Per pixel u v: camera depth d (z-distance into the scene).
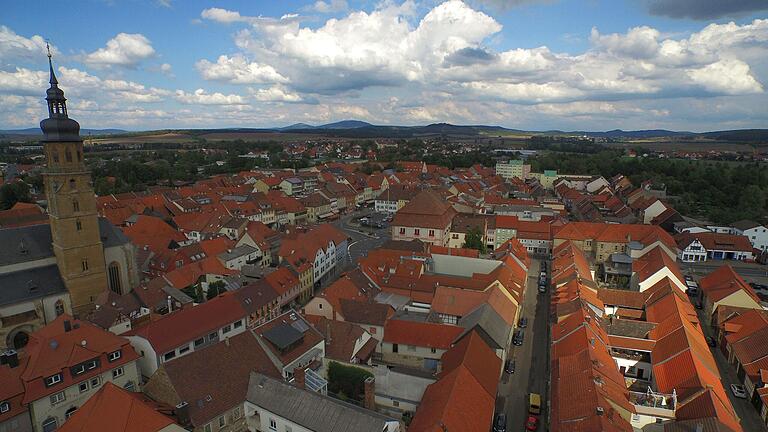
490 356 65.81
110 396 44.78
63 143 80.81
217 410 51.72
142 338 65.38
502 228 150.12
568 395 54.31
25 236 84.44
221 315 75.69
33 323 80.00
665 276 99.31
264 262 129.00
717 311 89.44
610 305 91.25
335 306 82.44
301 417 49.19
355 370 65.25
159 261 114.75
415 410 61.69
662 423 55.47
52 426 54.66
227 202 174.62
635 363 71.56
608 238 135.00
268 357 60.59
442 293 85.81
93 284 87.75
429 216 143.25
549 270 128.12
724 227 155.62
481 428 49.44
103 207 174.50
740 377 73.50
